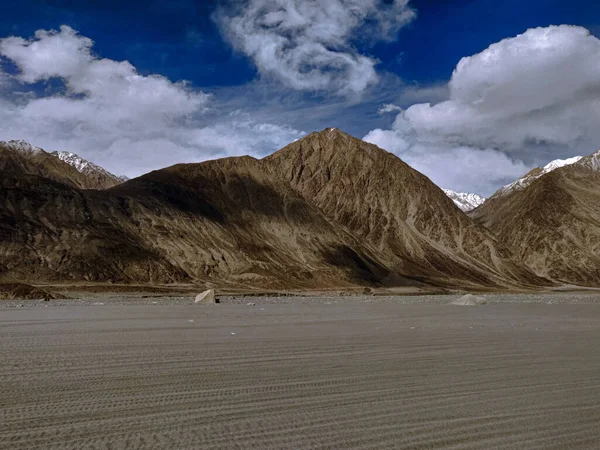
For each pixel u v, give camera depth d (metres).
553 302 75.56
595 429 9.49
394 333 24.69
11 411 10.12
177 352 17.73
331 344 20.17
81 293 80.88
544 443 8.74
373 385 12.71
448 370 14.77
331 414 10.16
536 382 13.31
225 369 14.61
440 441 8.75
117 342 20.47
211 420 9.70
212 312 41.88
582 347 20.22
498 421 9.88
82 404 10.68
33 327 26.84
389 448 8.40
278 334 23.84
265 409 10.47
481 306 59.78
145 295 84.44
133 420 9.62
